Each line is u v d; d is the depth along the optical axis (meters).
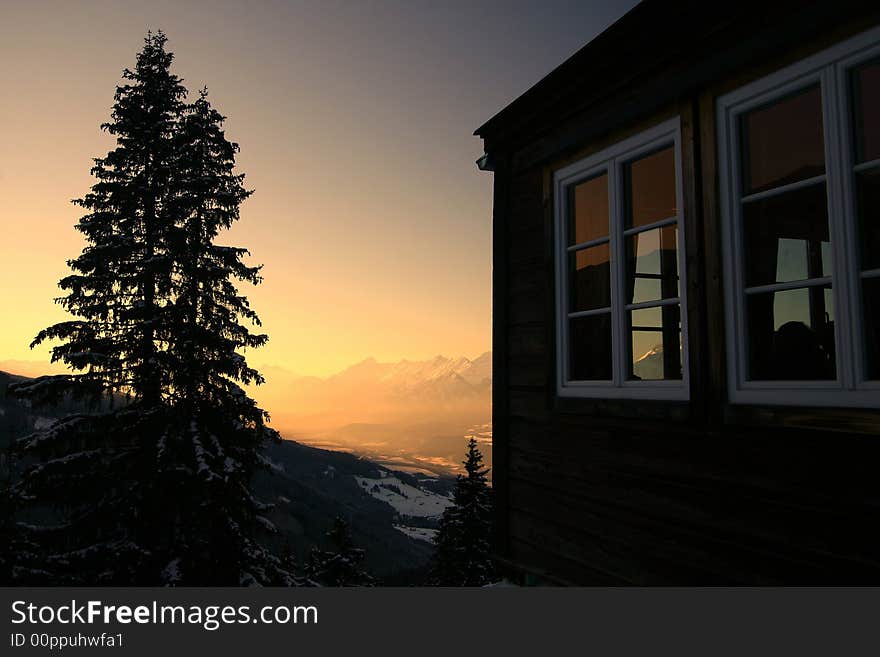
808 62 2.87
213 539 13.06
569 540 4.26
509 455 5.04
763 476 2.96
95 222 14.57
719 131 3.32
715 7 3.38
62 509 13.60
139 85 15.91
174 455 13.42
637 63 3.93
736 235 3.18
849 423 2.55
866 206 2.65
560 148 4.65
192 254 14.59
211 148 15.92
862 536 2.52
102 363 13.73
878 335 2.58
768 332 3.07
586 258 4.44
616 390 3.95
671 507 3.46
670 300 3.62
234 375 14.50
